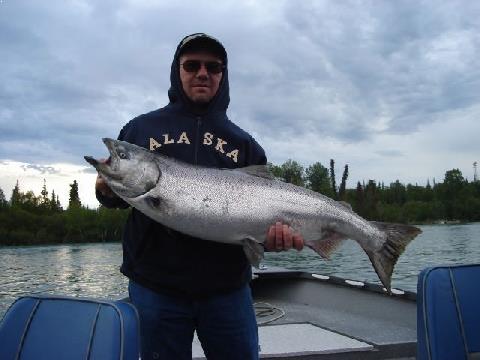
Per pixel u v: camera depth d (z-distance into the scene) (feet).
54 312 9.21
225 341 11.55
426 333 10.28
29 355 8.95
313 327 21.08
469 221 315.99
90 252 175.01
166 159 11.69
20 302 9.47
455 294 10.51
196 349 18.30
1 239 236.43
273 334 19.94
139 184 11.33
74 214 253.85
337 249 13.73
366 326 21.39
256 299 28.58
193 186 11.67
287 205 12.74
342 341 18.58
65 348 8.82
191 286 11.15
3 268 114.83
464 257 103.65
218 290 11.37
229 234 11.80
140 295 11.18
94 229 254.88
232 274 11.58
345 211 13.69
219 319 11.43
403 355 16.47
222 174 12.09
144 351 11.15
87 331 8.82
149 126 12.25
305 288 28.14
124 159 11.35
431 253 115.03
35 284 86.22
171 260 11.12
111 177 11.34
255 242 11.93
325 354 15.84
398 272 75.61
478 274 10.84
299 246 12.19
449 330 10.26
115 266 117.19
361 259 101.60
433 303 10.34
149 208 11.27
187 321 11.30
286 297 28.68
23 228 246.06
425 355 10.31
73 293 73.82
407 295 22.50
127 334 8.77
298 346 18.04
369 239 13.89
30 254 166.30
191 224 11.49
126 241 11.72
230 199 11.98
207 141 12.16
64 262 130.62
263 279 29.12
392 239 13.84
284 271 29.01
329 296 26.45
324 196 13.56
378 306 23.58
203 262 11.28
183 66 12.03
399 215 295.48
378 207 241.76
